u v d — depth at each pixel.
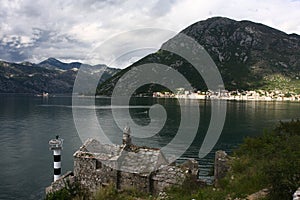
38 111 151.25
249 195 15.05
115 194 18.34
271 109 163.38
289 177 13.30
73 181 21.05
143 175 19.08
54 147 43.25
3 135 86.00
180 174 18.70
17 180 47.03
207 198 15.62
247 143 24.53
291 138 24.17
